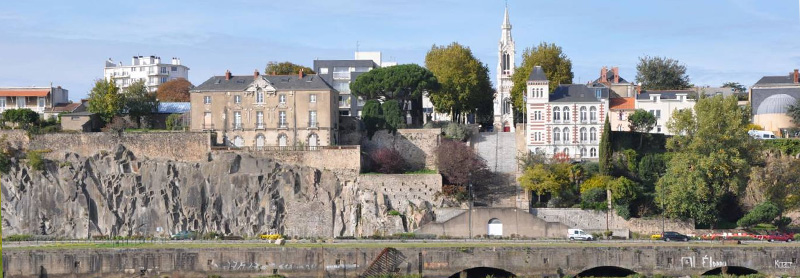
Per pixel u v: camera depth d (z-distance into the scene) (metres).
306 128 182.50
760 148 166.62
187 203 172.62
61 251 138.75
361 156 176.25
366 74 199.12
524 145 188.88
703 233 155.62
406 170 180.88
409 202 168.50
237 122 184.75
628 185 160.88
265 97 184.12
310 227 169.62
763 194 164.38
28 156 177.75
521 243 144.00
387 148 183.75
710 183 159.75
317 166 174.75
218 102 185.00
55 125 192.50
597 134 184.25
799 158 172.75
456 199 167.88
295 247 138.12
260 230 169.88
